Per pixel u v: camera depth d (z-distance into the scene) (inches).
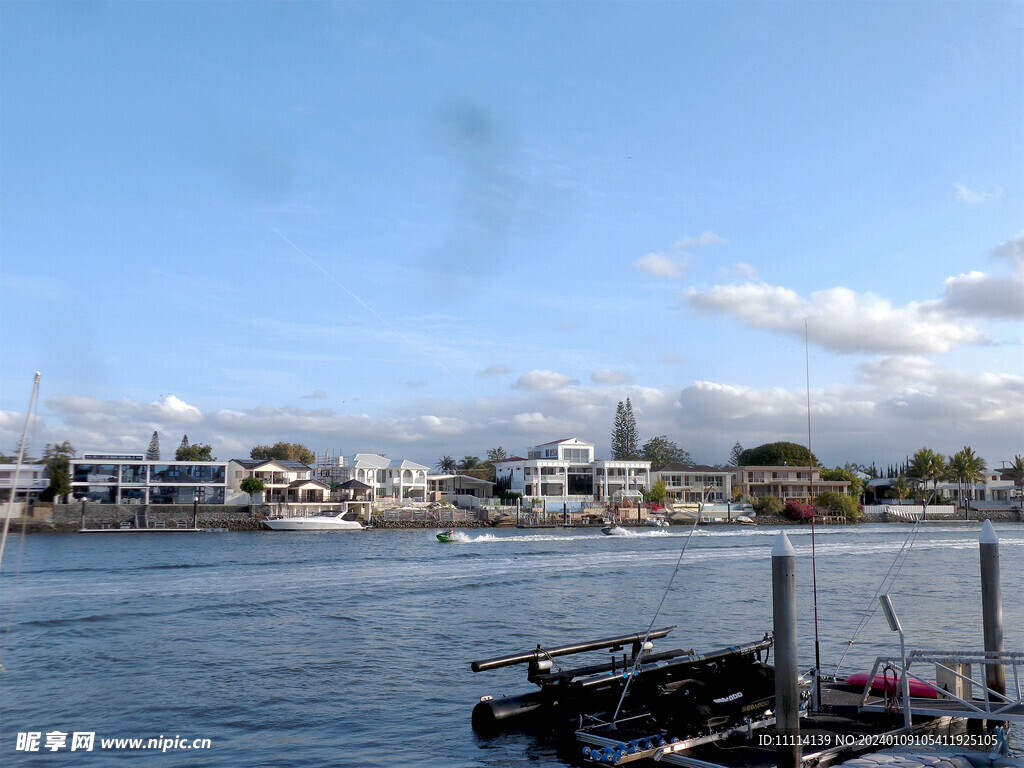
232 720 652.7
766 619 1181.1
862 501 5565.9
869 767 485.4
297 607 1279.5
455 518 4205.2
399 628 1098.1
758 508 4790.8
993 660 551.2
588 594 1481.3
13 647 946.1
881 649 927.7
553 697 636.7
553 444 4884.4
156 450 5472.4
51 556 2235.5
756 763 497.4
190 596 1392.7
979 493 5777.6
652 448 6978.4
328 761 551.8
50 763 546.0
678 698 594.6
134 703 701.9
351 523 3786.9
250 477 3961.6
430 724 641.0
